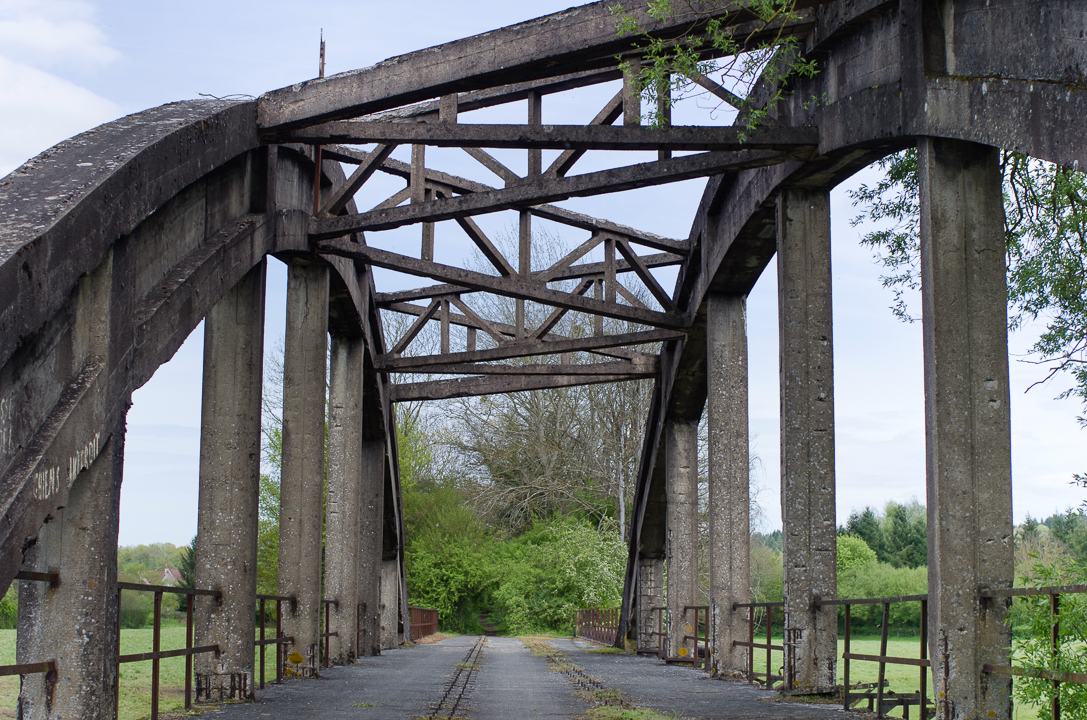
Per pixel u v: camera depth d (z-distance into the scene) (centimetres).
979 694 1017
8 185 944
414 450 5503
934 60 1093
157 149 1077
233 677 1387
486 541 5588
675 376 2392
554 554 5222
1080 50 855
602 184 1482
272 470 4244
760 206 1625
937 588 1038
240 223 1412
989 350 1063
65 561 938
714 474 2005
